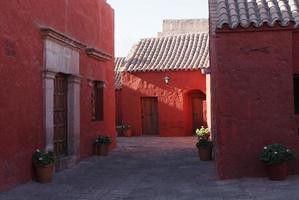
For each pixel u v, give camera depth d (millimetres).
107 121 17250
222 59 9500
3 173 8742
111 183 10086
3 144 8742
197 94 25781
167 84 25094
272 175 9031
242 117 9438
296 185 8477
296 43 9555
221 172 9492
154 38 27844
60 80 12492
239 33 9469
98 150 15391
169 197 8250
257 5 10141
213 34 10445
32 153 10094
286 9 9781
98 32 15930
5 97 8844
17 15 9352
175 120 24938
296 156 9344
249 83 9445
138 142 21375
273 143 9359
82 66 13945
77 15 13469
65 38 11836
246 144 9414
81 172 11773
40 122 10609
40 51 10602
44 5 10852
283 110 9383
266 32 9430
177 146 19203
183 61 24984
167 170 12039
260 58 9438
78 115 13406
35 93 10320
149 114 26047
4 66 8797
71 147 13039
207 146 13828
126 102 25859
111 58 17750
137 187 9500
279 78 9406
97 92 16391
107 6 17328
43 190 9133
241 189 8438
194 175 10891
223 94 9492
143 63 25594
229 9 10188
